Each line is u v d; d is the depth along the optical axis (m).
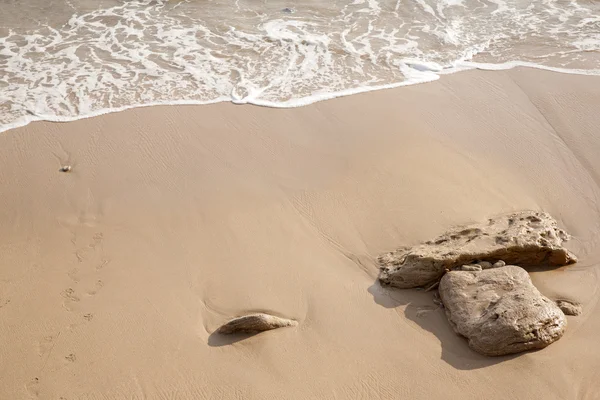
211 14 9.35
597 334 5.91
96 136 7.45
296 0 9.73
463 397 5.68
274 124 7.57
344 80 8.14
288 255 6.47
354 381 5.78
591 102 7.72
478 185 6.93
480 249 6.20
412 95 7.89
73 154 7.27
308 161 7.20
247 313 6.12
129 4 9.65
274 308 6.14
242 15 9.34
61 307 6.18
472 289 6.05
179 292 6.26
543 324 5.82
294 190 6.94
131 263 6.45
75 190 6.96
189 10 9.48
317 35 8.89
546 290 6.16
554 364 5.77
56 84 8.08
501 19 9.16
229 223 6.70
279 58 8.51
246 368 5.85
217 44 8.74
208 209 6.80
